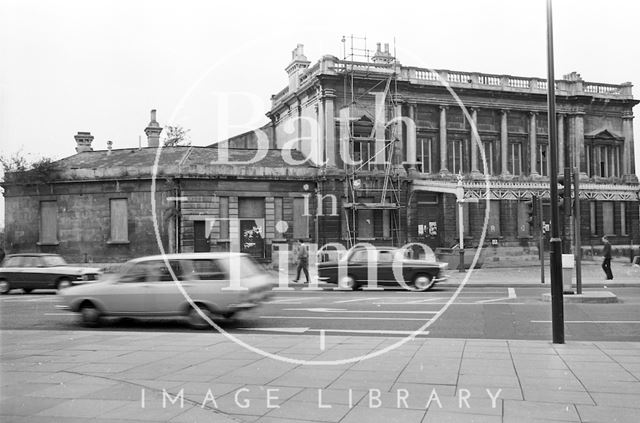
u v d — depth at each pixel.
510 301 17.78
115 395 7.07
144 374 8.20
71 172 34.12
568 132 42.62
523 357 9.13
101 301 13.73
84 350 10.19
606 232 43.62
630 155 44.47
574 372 8.05
